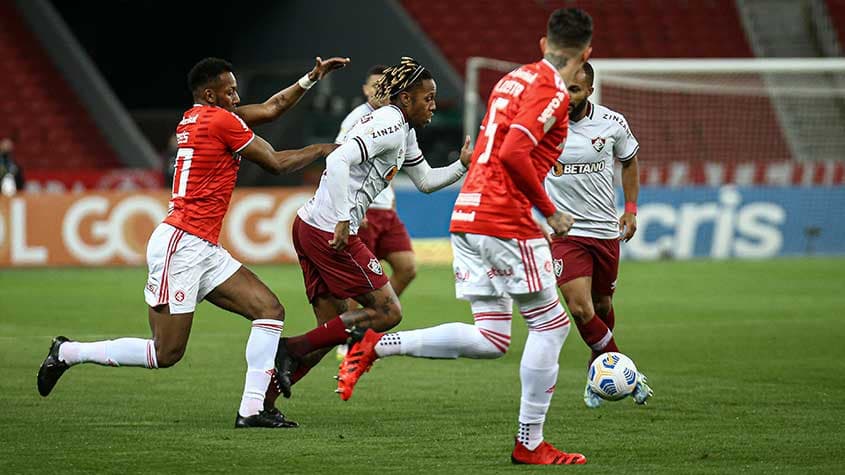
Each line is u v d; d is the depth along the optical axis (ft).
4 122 287.48
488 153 67.36
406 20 311.68
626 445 73.82
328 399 91.97
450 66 317.63
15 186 244.01
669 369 108.68
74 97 296.51
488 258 67.67
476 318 71.56
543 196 64.18
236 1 327.26
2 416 83.15
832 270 219.82
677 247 245.45
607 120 92.73
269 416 79.97
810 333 135.64
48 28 300.81
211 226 79.25
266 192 226.79
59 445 73.10
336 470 66.33
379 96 83.56
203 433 77.41
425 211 238.27
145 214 223.92
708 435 77.05
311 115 329.11
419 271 220.84
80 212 221.05
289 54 320.09
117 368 106.63
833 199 253.85
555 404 89.86
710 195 247.29
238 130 78.38
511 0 338.54
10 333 131.85
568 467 67.21
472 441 75.05
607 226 93.40
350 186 82.84
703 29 340.39
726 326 142.51
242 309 80.02
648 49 334.65
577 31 65.82
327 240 83.92
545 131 64.49
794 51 335.88
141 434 76.95
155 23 339.77
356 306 111.24
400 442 74.69
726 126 292.61
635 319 149.79
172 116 312.71
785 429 79.15
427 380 102.01
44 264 219.82
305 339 80.07
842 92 276.21
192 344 125.18
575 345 127.95
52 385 81.35
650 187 243.60
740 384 99.55
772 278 205.26
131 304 161.99
